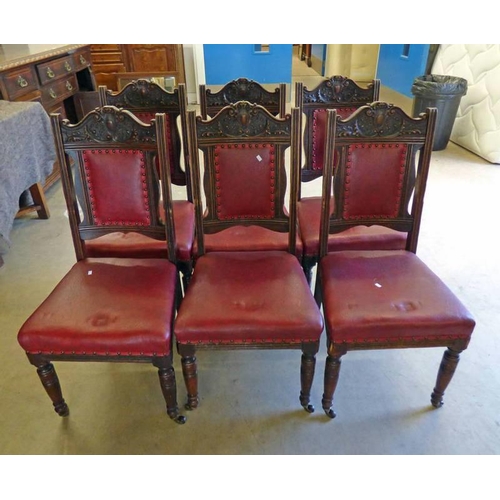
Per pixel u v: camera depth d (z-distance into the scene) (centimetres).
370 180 148
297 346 131
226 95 191
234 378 165
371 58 698
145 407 153
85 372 168
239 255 157
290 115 140
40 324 125
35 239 263
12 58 272
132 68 492
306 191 323
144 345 124
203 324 126
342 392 158
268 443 139
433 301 132
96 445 139
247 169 147
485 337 181
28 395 157
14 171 223
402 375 165
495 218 280
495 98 366
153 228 153
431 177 347
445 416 148
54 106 324
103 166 143
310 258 168
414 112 407
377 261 152
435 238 256
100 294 135
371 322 126
